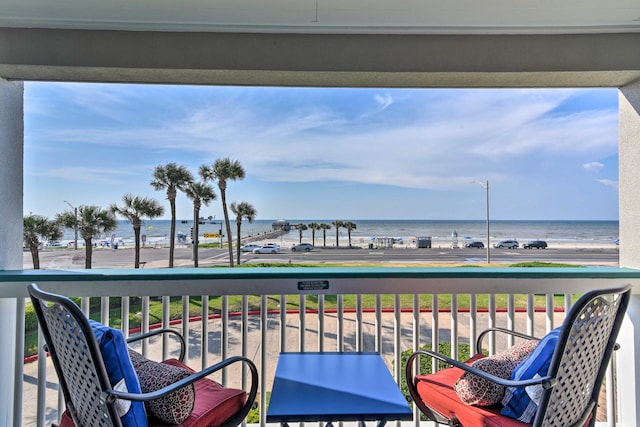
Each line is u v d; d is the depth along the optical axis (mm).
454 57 1908
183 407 1215
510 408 1244
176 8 1697
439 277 1885
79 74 1939
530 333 1902
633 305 1924
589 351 1198
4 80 1940
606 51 1888
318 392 1181
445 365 1934
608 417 2002
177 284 1837
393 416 1041
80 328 1038
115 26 1836
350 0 1643
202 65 1883
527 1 1646
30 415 1972
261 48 1900
